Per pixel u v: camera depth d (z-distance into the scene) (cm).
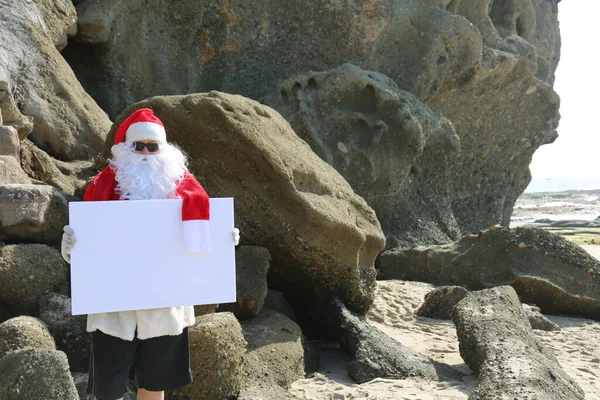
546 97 1503
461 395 497
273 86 1221
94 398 350
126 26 1076
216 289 321
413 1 1274
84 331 465
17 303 503
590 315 848
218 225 324
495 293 638
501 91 1432
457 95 1362
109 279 309
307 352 572
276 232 605
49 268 515
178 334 328
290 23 1223
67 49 1067
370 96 1141
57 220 557
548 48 1667
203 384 425
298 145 670
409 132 1130
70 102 809
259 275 578
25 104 770
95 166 752
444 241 1260
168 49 1146
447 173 1352
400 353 571
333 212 609
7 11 812
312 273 625
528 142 1552
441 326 755
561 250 890
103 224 310
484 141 1476
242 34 1197
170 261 316
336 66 1237
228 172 602
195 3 1148
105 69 1062
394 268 1023
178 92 1148
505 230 921
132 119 342
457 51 1297
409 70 1270
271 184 595
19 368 330
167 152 337
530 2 1555
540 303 866
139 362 333
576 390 486
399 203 1227
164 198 329
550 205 5119
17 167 603
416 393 499
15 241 541
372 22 1223
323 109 1125
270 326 554
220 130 590
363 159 1107
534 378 457
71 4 944
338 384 523
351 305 656
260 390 470
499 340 547
